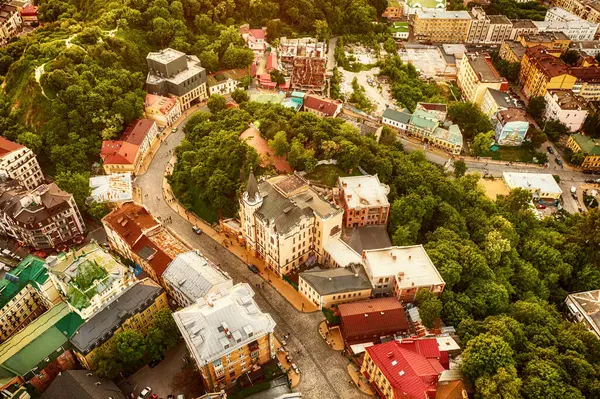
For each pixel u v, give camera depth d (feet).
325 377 483.51
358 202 618.44
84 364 490.49
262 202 582.76
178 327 467.52
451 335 500.74
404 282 528.63
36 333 483.92
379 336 499.51
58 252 649.61
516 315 528.63
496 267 606.96
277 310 549.54
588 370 450.71
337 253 580.71
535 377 437.99
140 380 489.67
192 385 474.90
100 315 497.87
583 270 639.76
